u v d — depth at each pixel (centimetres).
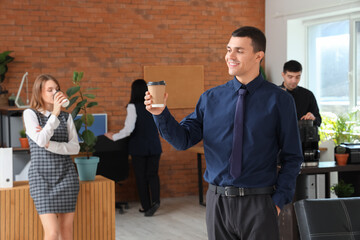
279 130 245
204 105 254
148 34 758
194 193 794
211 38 793
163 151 777
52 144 378
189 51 782
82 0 721
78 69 723
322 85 753
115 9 739
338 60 719
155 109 231
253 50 239
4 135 648
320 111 759
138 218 644
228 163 241
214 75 797
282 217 479
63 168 385
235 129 240
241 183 238
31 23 699
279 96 243
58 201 378
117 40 742
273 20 802
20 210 402
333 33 725
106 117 733
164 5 765
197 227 594
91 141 456
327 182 486
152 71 760
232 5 802
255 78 245
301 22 774
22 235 403
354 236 250
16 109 605
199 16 785
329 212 252
